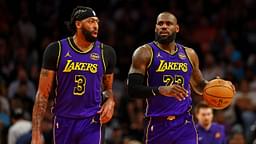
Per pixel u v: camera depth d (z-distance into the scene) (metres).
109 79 10.88
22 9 24.83
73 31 10.75
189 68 11.26
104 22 24.86
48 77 10.53
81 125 10.52
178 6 26.55
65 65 10.49
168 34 11.06
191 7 26.48
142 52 11.10
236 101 20.86
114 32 24.94
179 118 11.13
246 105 21.06
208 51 24.19
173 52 11.21
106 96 10.84
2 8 24.89
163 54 11.14
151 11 25.98
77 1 24.69
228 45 24.81
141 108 20.20
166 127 11.12
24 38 23.97
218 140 15.70
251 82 23.08
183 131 11.16
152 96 10.83
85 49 10.61
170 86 10.52
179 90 10.42
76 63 10.51
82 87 10.52
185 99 11.19
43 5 25.27
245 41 25.56
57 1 25.05
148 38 24.64
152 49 11.15
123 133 19.41
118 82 22.86
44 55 10.56
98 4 25.33
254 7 27.02
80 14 10.51
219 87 11.22
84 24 10.48
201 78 11.56
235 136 17.70
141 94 10.86
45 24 24.69
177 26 11.23
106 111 10.65
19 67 22.16
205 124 15.59
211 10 26.88
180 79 11.14
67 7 24.55
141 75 11.04
